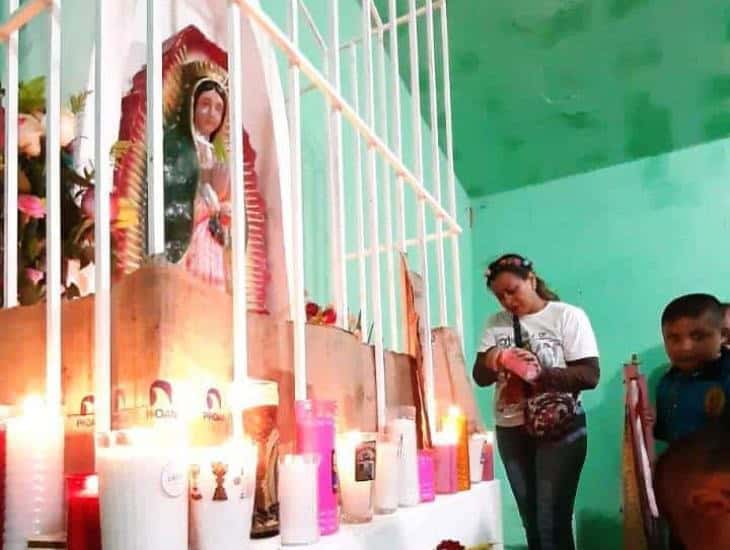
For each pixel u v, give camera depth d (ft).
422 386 4.74
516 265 6.71
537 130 9.02
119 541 2.26
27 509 2.60
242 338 2.94
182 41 4.64
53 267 2.95
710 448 2.72
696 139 8.86
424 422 4.66
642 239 9.05
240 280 3.00
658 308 8.86
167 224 4.30
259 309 4.82
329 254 6.55
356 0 7.63
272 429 2.98
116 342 2.69
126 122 4.20
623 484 7.86
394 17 5.82
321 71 6.73
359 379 4.07
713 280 8.67
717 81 8.16
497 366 6.44
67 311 2.91
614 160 9.25
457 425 4.75
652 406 7.95
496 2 7.77
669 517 2.76
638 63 8.14
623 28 7.83
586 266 9.28
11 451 2.64
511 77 8.50
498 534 5.13
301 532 2.84
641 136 8.92
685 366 6.86
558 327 6.55
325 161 6.66
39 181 3.48
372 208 4.58
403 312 5.39
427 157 8.80
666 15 7.64
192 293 2.79
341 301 4.48
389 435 3.93
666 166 9.03
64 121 3.63
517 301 6.68
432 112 6.29
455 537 4.30
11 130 3.32
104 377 2.64
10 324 3.04
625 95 8.48
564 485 6.24
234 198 3.10
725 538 2.56
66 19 4.18
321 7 6.95
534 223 9.61
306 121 6.41
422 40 8.14
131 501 2.27
